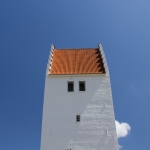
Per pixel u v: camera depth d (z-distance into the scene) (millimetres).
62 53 39688
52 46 39656
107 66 35438
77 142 28984
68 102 31984
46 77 34188
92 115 31016
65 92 32906
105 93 32812
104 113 31188
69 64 37125
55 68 36062
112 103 32000
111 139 29266
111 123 30406
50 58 36906
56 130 29797
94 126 30188
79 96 32531
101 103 31984
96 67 36281
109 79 34125
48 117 30766
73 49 40812
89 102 32031
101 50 39031
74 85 33531
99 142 29047
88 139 29234
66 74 34469
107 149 28594
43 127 30000
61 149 28484
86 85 33531
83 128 30016
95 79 34125
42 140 29062
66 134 29531
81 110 31391
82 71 35469
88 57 38719
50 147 28594
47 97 32438
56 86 33406
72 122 30453
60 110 31359
